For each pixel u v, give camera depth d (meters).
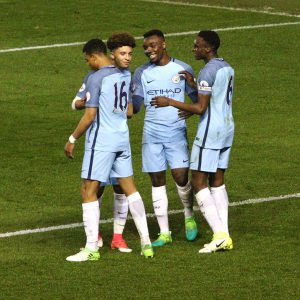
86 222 32.53
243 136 50.03
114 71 32.22
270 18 73.38
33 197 40.75
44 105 55.53
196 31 70.56
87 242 32.66
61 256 33.19
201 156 33.03
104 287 30.16
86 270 31.67
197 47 33.34
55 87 59.09
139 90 35.06
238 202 39.72
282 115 53.84
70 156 32.53
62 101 56.38
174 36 69.38
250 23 72.06
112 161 32.44
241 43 67.62
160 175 35.00
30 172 44.28
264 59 64.50
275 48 66.56
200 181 33.31
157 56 34.75
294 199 39.97
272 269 31.55
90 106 31.94
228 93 33.19
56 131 50.88
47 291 29.89
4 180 43.12
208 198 33.28
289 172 44.06
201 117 33.09
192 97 35.09
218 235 33.28
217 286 30.11
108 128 32.22
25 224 37.19
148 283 30.42
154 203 34.88
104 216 38.28
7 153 47.25
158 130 34.84
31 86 59.31
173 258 32.84
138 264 32.22
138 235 35.88
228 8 76.56
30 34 70.38
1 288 30.16
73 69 62.81
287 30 70.19
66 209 39.12
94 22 73.12
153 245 34.50
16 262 32.56
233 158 46.28
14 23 73.06
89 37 69.62
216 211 33.34
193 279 30.72
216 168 33.19
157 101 32.66
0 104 55.66
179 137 34.94
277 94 57.78
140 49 66.38
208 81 32.66
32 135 50.12
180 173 34.88
